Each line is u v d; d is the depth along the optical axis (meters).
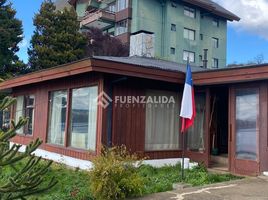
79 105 9.65
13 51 25.34
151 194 6.15
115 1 32.09
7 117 14.58
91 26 32.09
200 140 9.89
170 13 30.88
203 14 34.25
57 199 5.93
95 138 8.85
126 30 29.92
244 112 8.54
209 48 34.72
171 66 11.09
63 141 10.22
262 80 8.15
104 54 27.11
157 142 9.73
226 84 9.00
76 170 8.67
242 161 8.45
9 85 13.05
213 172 8.77
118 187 5.89
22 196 3.77
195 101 10.08
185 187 6.86
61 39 26.47
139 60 11.17
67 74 9.13
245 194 6.07
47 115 11.20
